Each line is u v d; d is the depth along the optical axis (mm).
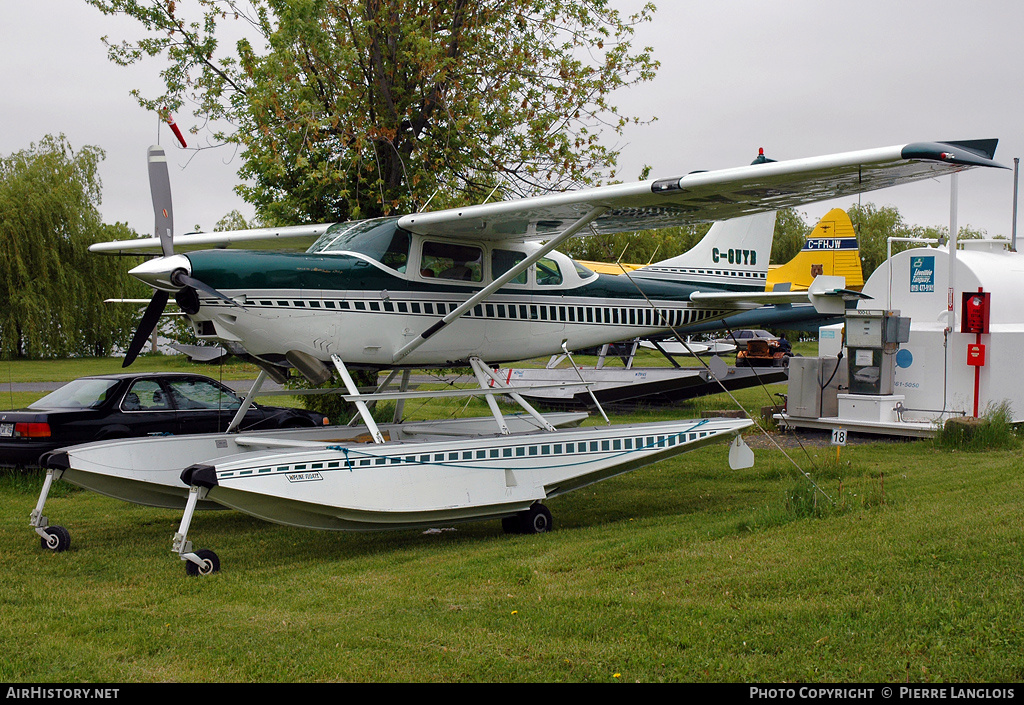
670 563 5059
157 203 6703
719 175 5684
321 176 10422
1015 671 3393
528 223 6973
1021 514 5465
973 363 10203
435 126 11328
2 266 30078
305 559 5941
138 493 6883
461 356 7531
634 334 8961
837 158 5215
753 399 17453
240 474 5535
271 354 6605
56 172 32281
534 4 11289
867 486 7086
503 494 6500
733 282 10789
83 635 4234
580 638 3938
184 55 10828
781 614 4051
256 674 3648
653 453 7230
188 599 4887
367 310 6828
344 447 6008
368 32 10875
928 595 4172
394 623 4219
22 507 7895
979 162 5117
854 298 8383
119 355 34625
